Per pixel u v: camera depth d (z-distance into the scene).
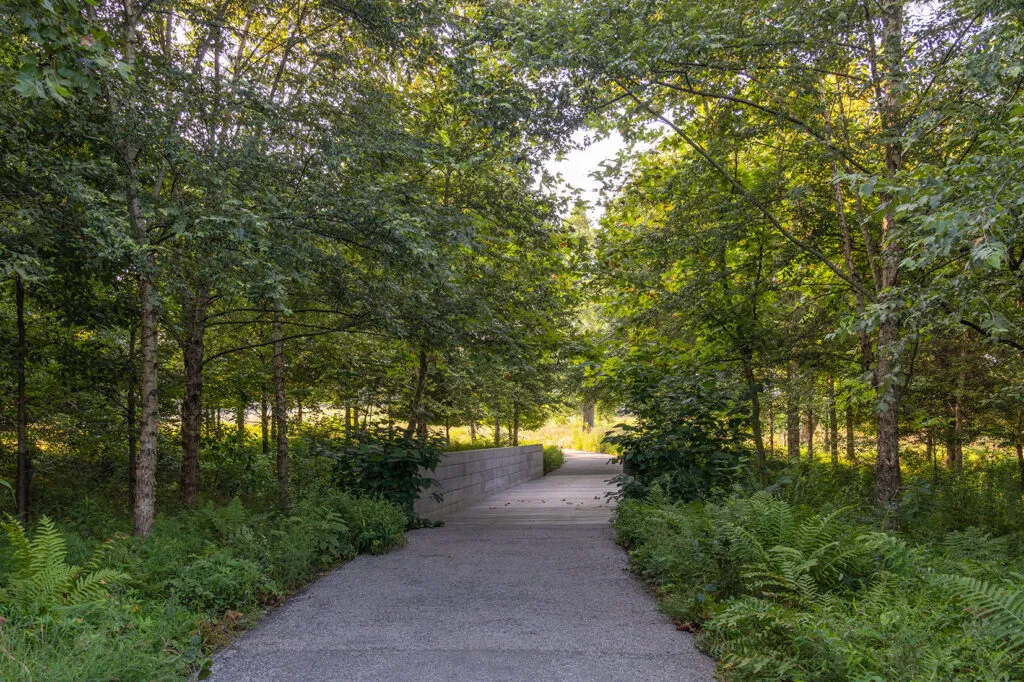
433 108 11.36
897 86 8.22
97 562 5.45
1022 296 7.14
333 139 8.43
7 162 6.39
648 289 13.28
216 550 6.58
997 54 6.50
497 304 12.10
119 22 7.71
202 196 8.23
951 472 12.85
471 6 10.06
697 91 10.09
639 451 10.93
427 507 12.76
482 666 4.62
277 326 11.11
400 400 16.42
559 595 6.56
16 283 8.64
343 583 7.13
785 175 11.15
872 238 11.34
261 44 10.20
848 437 16.64
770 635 4.30
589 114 10.11
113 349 10.98
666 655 4.83
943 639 4.02
